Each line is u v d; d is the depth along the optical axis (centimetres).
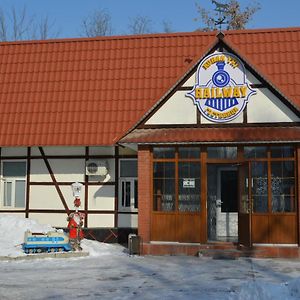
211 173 1719
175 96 1552
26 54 2041
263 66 1756
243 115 1512
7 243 1562
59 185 1867
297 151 1474
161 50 1942
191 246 1496
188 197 1533
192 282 1086
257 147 1514
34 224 1730
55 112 1866
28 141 1816
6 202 1906
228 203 1705
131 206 1825
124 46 1986
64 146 1816
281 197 1487
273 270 1234
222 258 1439
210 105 1528
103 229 1820
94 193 1845
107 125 1803
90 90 1895
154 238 1527
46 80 1953
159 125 1545
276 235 1471
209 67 1541
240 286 1027
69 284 1074
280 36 1842
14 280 1120
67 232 1770
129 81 1889
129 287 1039
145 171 1534
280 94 1490
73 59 1989
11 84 1967
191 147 1545
